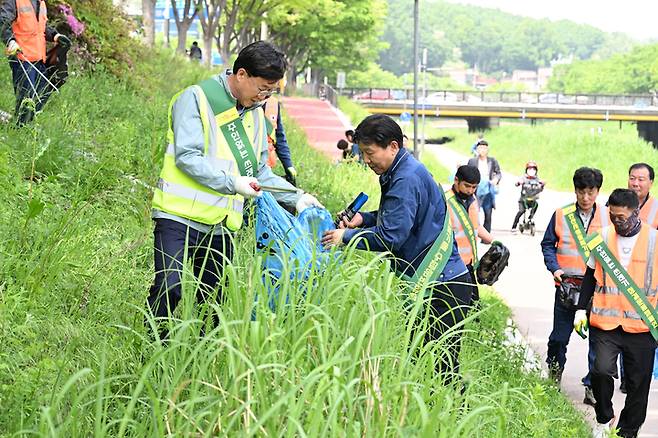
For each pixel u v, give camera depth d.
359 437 3.86
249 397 3.82
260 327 4.20
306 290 4.84
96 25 16.72
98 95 13.93
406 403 4.07
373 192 17.61
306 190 13.90
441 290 6.16
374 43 74.69
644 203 8.84
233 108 5.43
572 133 67.56
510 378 7.91
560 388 8.85
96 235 7.14
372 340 4.37
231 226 5.48
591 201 9.00
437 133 102.06
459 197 8.87
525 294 14.02
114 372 4.90
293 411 3.69
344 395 3.74
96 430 3.70
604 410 7.56
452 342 5.98
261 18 45.84
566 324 9.07
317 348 4.42
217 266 5.48
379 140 5.94
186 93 5.40
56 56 11.23
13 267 5.94
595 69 166.38
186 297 4.75
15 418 4.30
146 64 20.03
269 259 5.46
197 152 5.32
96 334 5.50
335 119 44.09
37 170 8.55
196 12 37.72
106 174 9.01
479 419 4.80
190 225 5.39
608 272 7.34
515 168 65.38
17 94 9.70
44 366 4.73
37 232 6.52
